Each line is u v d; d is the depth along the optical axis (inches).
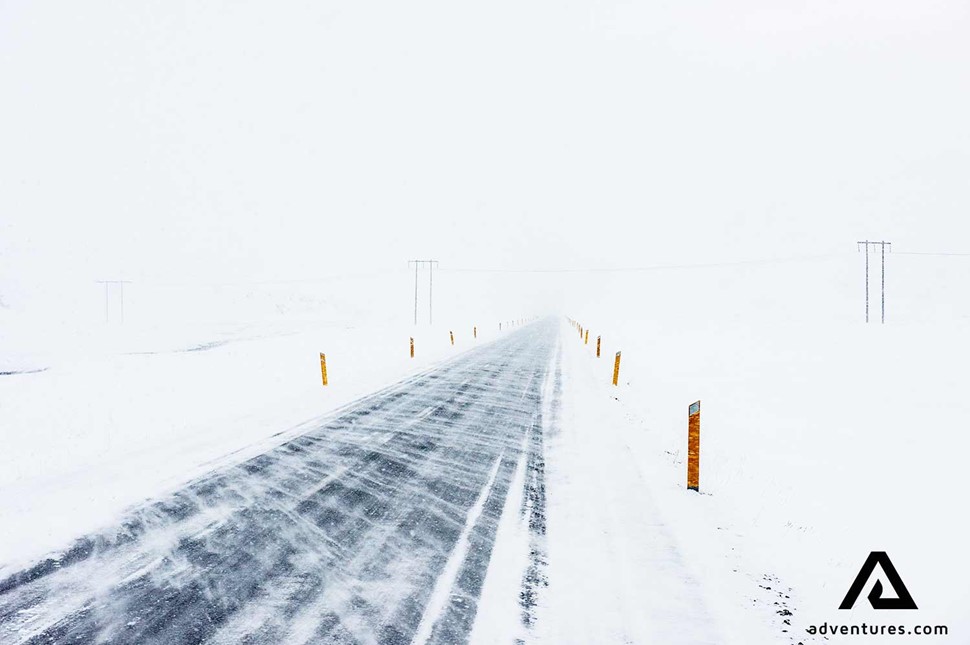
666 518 221.5
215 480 254.8
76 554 179.8
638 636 141.8
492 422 390.3
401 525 207.0
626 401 507.2
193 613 146.8
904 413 507.2
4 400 475.8
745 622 151.3
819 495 295.1
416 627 141.8
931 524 255.3
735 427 459.8
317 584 162.9
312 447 313.7
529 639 138.3
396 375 630.5
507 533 202.2
